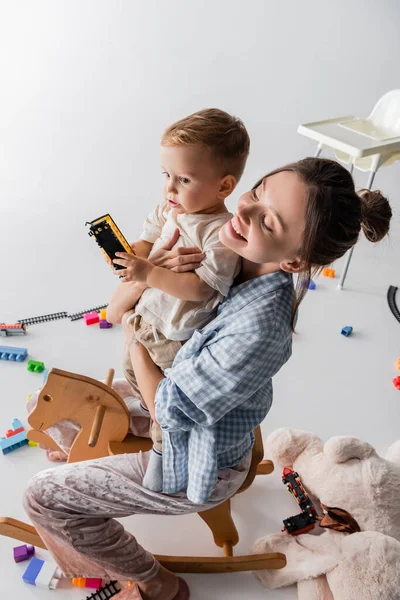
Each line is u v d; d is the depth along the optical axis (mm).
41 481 1031
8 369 1678
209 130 909
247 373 882
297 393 1705
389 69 3658
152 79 3264
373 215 932
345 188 797
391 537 1213
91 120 2936
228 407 919
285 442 1434
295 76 3453
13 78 3166
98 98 3092
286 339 917
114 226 965
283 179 804
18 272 2027
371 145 1865
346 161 2068
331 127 1989
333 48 3748
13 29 3525
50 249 2150
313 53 3672
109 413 1133
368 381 1780
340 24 3971
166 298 975
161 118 3004
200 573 1239
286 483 1407
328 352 1869
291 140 2943
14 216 2279
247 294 904
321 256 823
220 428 966
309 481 1378
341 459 1346
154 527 1330
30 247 2145
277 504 1397
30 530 1179
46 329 1830
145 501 1039
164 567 1190
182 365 916
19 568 1222
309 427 1598
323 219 780
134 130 2900
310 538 1276
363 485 1298
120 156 2719
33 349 1751
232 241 847
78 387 1088
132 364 1045
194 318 956
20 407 1565
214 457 952
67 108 2996
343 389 1739
